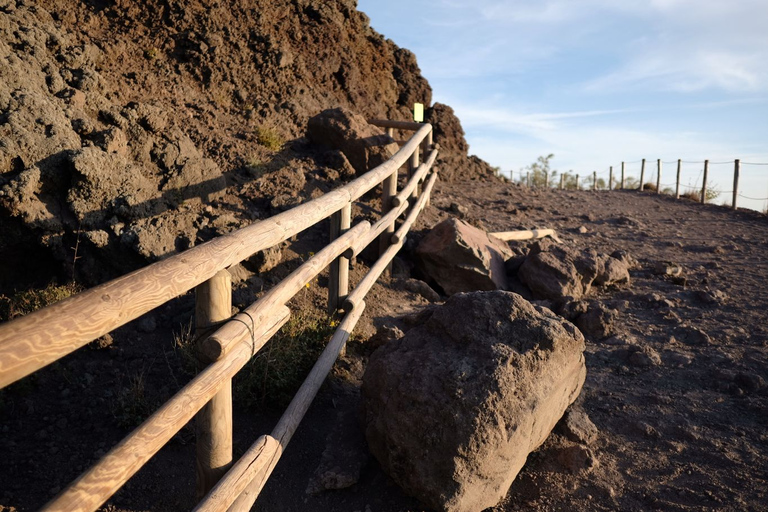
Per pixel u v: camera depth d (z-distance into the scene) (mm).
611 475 3855
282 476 3691
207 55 9070
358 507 3535
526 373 3588
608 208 14000
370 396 3824
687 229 11688
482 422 3312
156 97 7961
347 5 14289
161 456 3648
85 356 4367
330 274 5359
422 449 3375
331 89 12555
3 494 3225
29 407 3863
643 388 4980
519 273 7273
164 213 5445
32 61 5652
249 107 9086
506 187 15719
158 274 2176
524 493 3715
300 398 3699
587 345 5855
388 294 6496
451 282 7004
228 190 6715
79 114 5465
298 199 6797
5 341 1488
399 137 13602
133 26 8609
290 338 4555
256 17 10695
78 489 1774
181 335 4637
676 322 6410
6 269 4801
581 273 7242
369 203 8250
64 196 4863
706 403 4711
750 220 12844
